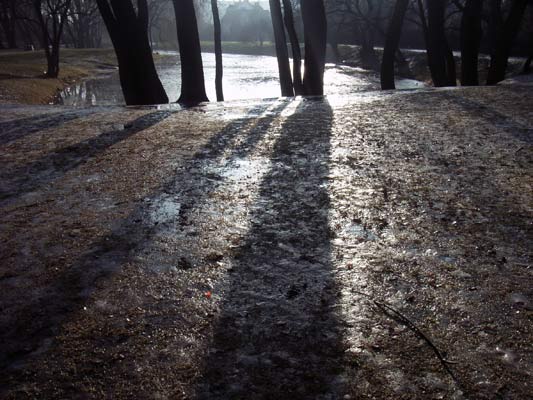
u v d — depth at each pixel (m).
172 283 2.64
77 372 2.00
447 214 3.41
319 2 11.57
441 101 7.95
